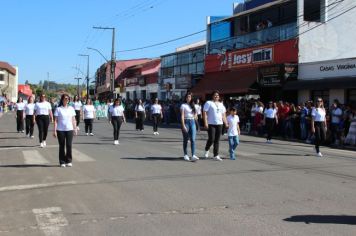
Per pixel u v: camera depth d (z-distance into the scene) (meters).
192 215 7.27
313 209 7.64
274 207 7.77
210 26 40.84
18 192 9.06
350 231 6.38
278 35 32.25
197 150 16.23
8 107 82.50
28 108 21.34
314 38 29.92
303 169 11.96
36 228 6.66
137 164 12.67
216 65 38.12
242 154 15.23
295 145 19.52
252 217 7.13
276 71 28.75
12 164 12.74
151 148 16.81
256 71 31.66
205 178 10.48
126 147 17.16
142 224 6.80
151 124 35.38
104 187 9.48
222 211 7.52
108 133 24.61
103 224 6.83
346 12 30.62
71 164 12.38
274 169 11.90
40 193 8.95
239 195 8.70
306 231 6.38
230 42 37.81
